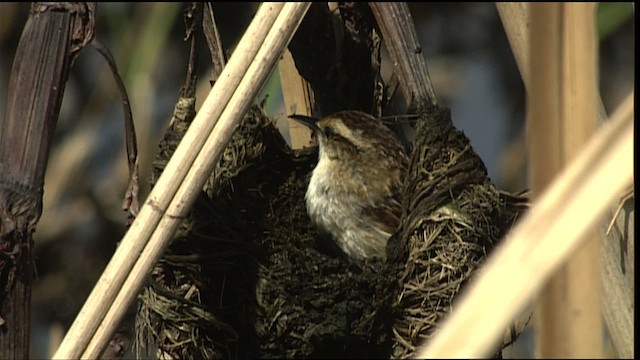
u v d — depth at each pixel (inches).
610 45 499.8
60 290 502.6
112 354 290.8
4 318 246.2
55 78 248.2
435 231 287.3
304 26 310.0
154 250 236.7
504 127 535.2
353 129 329.4
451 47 545.3
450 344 161.5
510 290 160.2
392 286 293.7
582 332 185.8
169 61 506.9
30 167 246.1
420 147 294.7
